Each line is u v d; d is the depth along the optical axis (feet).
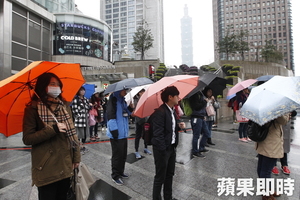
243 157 14.92
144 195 9.68
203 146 16.31
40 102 5.96
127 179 11.46
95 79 61.16
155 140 7.94
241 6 243.81
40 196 5.96
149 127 8.53
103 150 17.63
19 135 26.86
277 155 8.64
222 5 249.96
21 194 10.02
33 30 69.15
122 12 264.72
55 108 6.21
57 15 78.07
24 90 6.13
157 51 247.70
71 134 6.40
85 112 16.56
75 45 78.74
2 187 10.83
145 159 14.87
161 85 9.15
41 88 6.00
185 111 15.31
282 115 7.85
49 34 76.79
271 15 236.84
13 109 6.20
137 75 68.03
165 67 76.23
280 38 232.94
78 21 80.23
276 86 8.30
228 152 16.24
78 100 16.07
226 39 82.28
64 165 5.98
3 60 57.77
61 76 6.79
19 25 63.52
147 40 87.30
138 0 258.16
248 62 74.02
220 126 29.25
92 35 82.94
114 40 264.72
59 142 6.03
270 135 8.82
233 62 73.36
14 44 61.57
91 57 81.92
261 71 75.46
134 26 257.75
